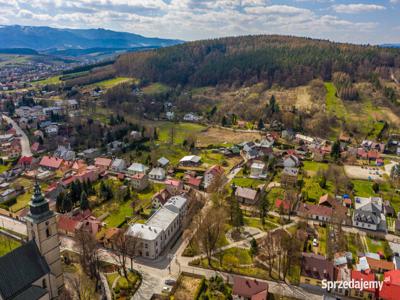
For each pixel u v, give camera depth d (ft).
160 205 444.96
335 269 303.68
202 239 337.11
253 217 422.82
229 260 330.13
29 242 254.27
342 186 513.04
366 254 338.54
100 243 357.41
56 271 271.69
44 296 245.24
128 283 293.23
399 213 421.18
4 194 474.49
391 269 309.63
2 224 404.57
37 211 251.80
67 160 626.64
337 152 655.76
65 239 367.25
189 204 440.86
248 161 627.46
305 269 296.30
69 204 428.97
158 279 302.04
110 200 466.70
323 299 266.16
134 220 413.80
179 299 274.16
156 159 640.17
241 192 473.26
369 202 425.69
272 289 289.53
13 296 233.14
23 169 582.35
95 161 606.14
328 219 415.44
